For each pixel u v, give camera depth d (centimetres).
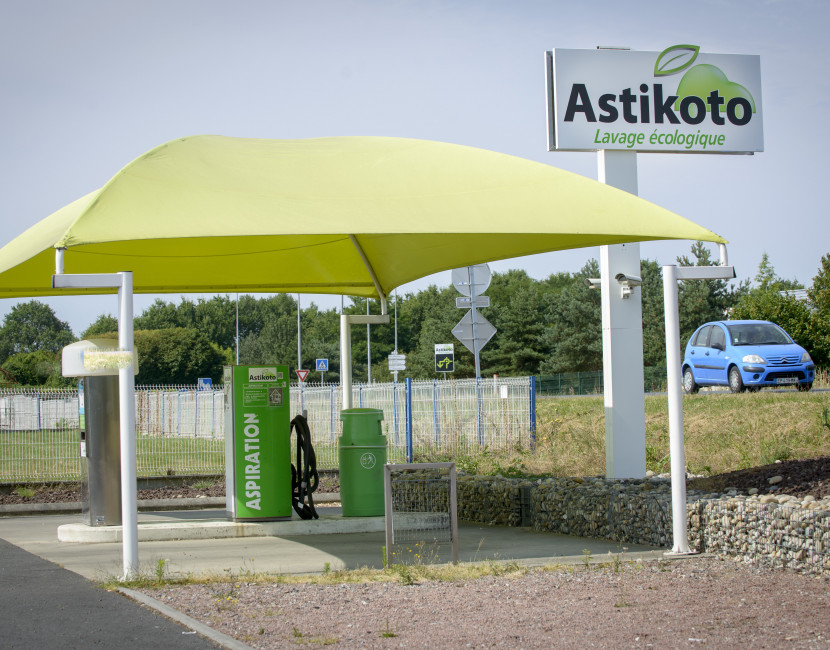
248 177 845
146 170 794
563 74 1204
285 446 1016
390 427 2047
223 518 1079
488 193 855
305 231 745
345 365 1132
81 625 547
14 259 888
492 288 7388
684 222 826
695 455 1309
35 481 1392
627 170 1220
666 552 778
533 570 729
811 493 829
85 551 876
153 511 1262
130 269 1216
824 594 611
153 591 655
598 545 862
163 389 2339
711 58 1243
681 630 525
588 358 5850
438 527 1029
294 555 841
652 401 2098
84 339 978
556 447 1655
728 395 1916
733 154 1255
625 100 1216
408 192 855
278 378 1015
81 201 1045
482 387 1820
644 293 5547
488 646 499
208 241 1087
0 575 724
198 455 1862
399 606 601
